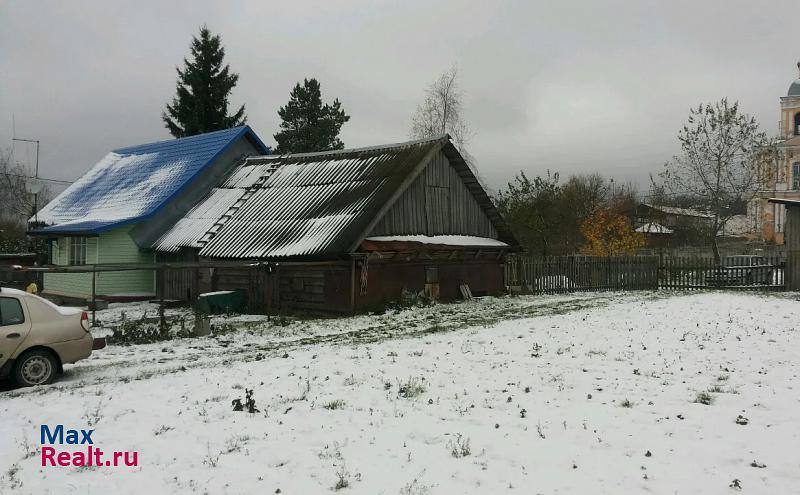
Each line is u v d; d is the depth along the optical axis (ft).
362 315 65.51
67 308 37.32
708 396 28.68
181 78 175.94
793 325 52.03
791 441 22.39
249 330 56.03
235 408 27.58
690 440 22.76
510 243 90.02
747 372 33.65
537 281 92.43
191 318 65.46
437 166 79.51
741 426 24.32
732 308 66.23
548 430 24.18
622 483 18.97
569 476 19.61
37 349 34.91
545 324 55.26
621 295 89.51
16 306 34.83
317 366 36.86
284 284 72.28
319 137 178.09
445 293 79.61
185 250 83.25
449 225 80.94
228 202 88.74
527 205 128.36
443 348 42.75
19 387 34.14
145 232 90.22
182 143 111.45
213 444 23.17
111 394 31.24
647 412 26.43
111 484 19.53
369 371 35.24
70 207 109.19
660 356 38.65
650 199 170.71
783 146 196.95
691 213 176.86
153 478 19.99
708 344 42.73
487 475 19.80
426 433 24.04
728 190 116.37
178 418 26.63
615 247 125.90
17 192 203.82
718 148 115.55
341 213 70.23
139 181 104.12
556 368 35.37
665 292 94.68
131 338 50.11
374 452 22.07
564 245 144.15
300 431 24.58
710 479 19.13
